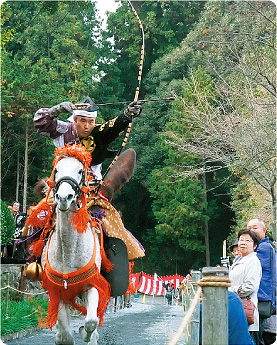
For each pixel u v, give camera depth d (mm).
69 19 37562
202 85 26172
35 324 11055
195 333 5855
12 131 31531
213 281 4660
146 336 10797
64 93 34719
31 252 6531
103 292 5887
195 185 34938
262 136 13719
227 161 15031
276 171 13758
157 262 39750
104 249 6363
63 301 5812
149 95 39531
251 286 6375
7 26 37281
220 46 16047
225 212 38812
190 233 35969
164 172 35531
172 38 41875
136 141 39125
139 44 41500
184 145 16781
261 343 7176
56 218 5715
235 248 7996
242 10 17500
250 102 13844
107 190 6723
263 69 14188
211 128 14875
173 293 28188
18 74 31281
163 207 37031
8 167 32594
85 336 5680
